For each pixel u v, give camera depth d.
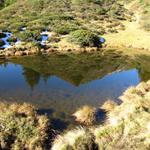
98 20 71.31
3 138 16.78
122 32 59.34
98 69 37.53
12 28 58.97
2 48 44.50
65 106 25.23
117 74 35.69
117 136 15.85
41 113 23.48
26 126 18.16
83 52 46.19
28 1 91.50
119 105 24.28
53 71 35.97
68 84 31.44
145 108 19.88
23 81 31.97
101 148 15.39
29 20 70.00
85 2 89.31
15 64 38.38
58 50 46.38
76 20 69.56
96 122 21.42
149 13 81.75
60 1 89.12
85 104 25.86
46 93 28.52
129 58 43.34
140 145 15.02
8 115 18.91
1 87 29.92
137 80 33.66
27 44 47.12
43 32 56.50
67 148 15.39
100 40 52.38
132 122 16.95
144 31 60.44
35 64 38.81
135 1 101.62
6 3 99.12
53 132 19.23
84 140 15.80
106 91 29.62
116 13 80.44
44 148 16.97
